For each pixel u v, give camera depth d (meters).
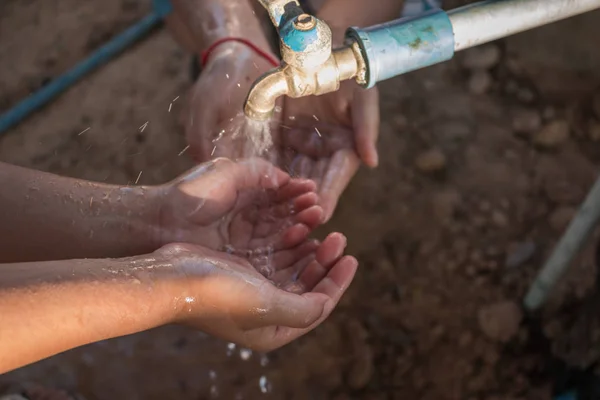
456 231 0.95
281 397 0.88
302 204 0.77
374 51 0.55
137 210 0.74
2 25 1.29
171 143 1.08
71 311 0.58
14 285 0.57
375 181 0.98
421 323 0.90
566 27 1.02
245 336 0.67
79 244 0.72
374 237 0.95
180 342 0.90
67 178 0.74
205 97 0.83
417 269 0.93
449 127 1.02
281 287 0.73
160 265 0.61
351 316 0.91
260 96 0.57
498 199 0.96
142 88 1.15
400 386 0.88
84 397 0.88
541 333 0.88
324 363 0.89
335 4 0.87
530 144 1.00
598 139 0.99
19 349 0.56
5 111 1.18
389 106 1.04
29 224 0.71
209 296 0.62
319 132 0.85
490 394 0.86
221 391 0.88
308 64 0.55
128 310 0.59
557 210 0.95
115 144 1.09
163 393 0.88
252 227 0.77
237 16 0.87
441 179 0.98
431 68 1.08
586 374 0.82
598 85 1.00
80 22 1.26
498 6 0.56
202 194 0.74
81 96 1.16
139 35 1.20
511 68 1.04
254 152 0.83
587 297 0.87
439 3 0.95
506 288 0.91
